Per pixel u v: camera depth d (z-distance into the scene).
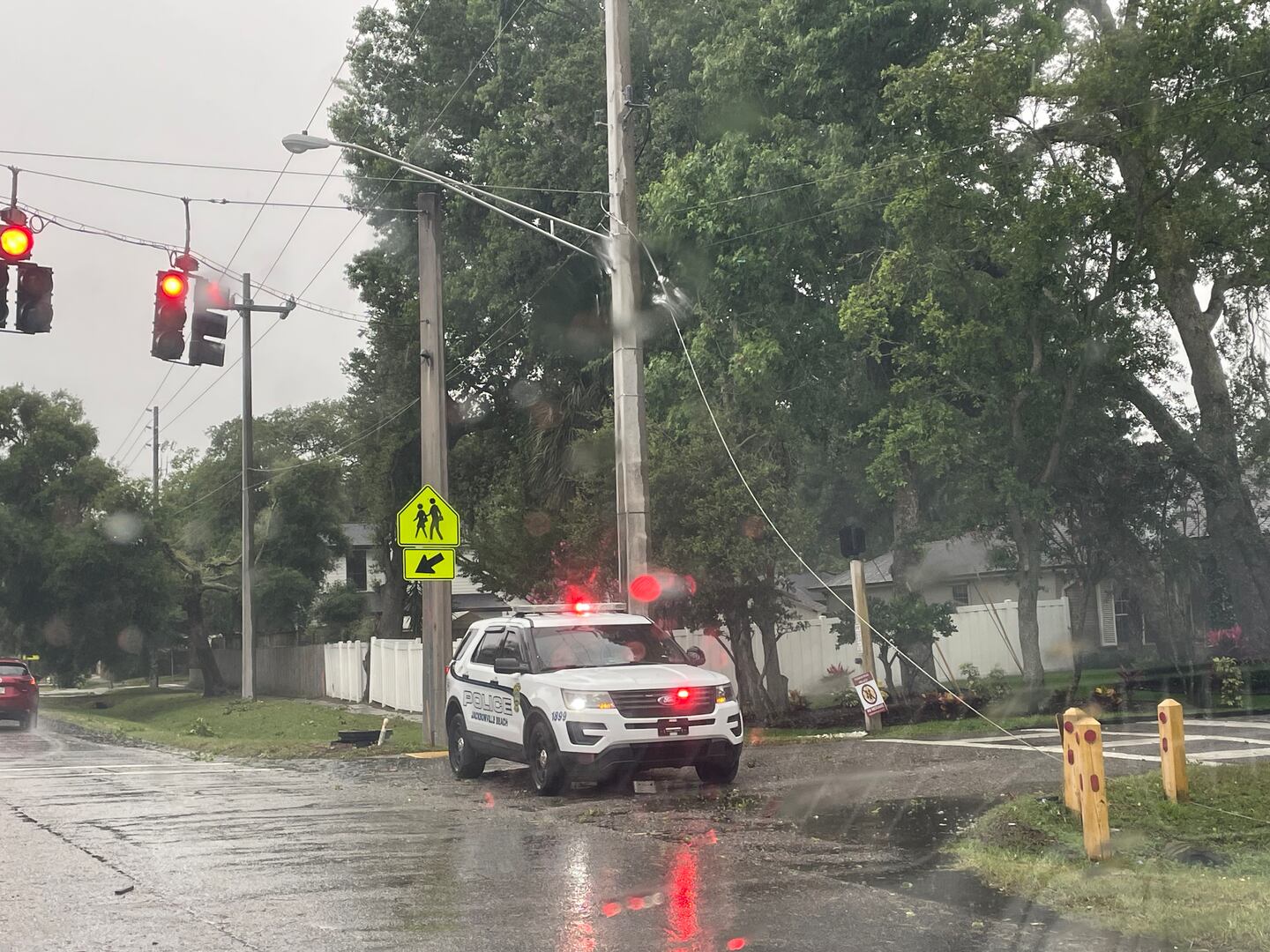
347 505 58.94
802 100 21.88
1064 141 19.06
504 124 32.06
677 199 22.02
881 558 39.28
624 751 12.34
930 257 19.03
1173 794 10.30
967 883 7.73
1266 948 6.14
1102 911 6.91
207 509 59.81
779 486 21.36
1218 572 27.30
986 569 32.47
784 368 21.64
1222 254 20.36
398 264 38.50
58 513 49.25
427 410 20.30
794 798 11.62
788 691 23.31
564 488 27.53
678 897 7.48
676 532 20.50
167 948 6.44
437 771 15.91
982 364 19.64
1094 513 23.20
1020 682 22.62
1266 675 21.81
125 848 9.66
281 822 11.03
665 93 27.77
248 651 40.31
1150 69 17.91
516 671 13.54
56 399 51.28
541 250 31.61
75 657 48.72
